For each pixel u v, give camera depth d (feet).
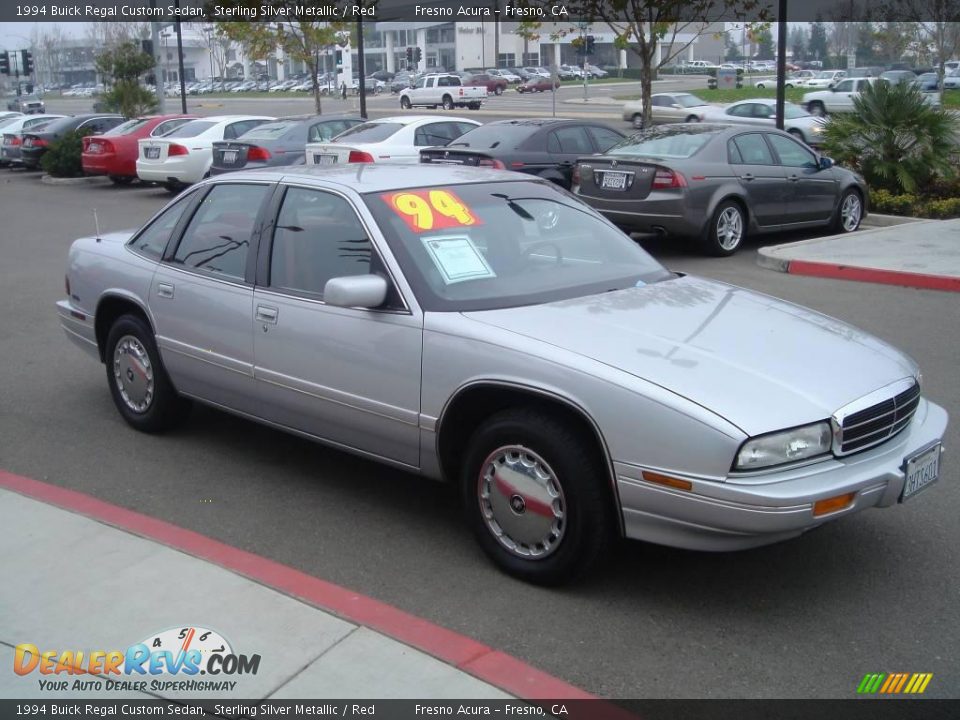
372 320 15.83
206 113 171.32
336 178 17.81
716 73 197.88
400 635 12.80
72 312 22.67
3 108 227.40
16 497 17.26
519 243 17.28
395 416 15.72
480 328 14.76
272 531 16.74
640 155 42.06
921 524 16.74
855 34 217.36
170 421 21.16
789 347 14.64
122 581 14.21
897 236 44.37
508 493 14.60
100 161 77.97
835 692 12.10
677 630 13.47
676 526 13.10
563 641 13.20
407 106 183.93
